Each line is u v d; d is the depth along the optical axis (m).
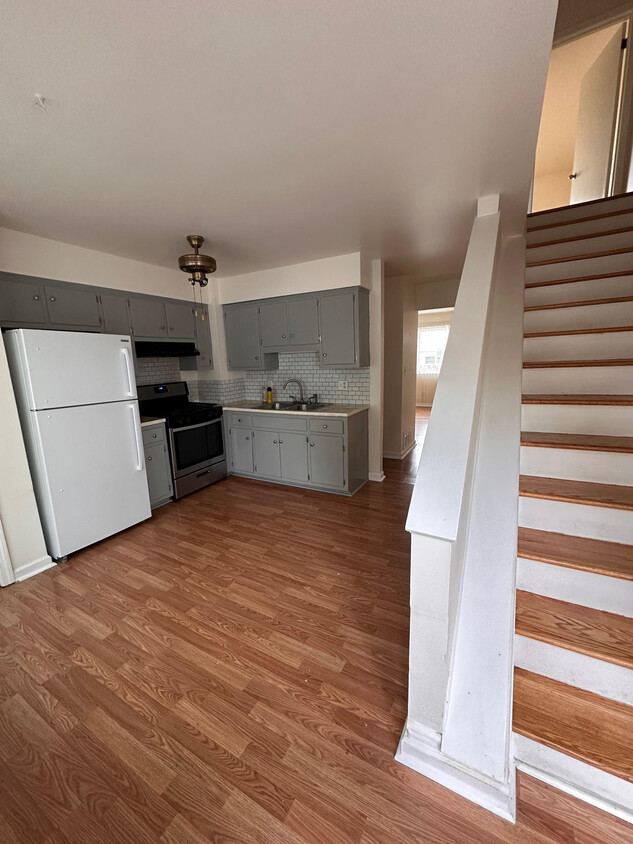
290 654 1.76
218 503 3.65
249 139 1.63
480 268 1.85
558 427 1.79
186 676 1.65
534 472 1.69
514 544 1.39
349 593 2.22
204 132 1.57
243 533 3.02
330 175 1.97
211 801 1.18
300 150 1.73
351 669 1.67
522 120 1.53
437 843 1.05
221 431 4.36
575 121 4.75
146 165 1.82
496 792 1.11
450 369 1.43
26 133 1.53
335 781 1.22
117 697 1.56
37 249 2.80
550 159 5.49
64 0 0.96
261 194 2.17
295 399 4.62
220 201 2.25
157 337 3.78
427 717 1.23
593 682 1.19
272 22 1.05
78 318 3.09
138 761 1.30
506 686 1.21
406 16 1.05
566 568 1.32
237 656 1.76
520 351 1.97
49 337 2.49
